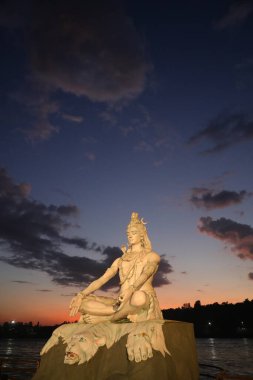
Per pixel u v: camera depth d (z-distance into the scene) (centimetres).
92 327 501
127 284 597
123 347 459
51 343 511
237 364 2827
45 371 484
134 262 616
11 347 7206
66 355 462
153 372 419
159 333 457
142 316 519
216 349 5875
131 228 652
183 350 499
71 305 565
